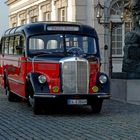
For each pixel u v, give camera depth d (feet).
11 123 45.27
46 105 54.90
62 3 109.40
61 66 50.14
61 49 53.93
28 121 46.55
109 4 102.42
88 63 50.83
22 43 55.88
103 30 101.65
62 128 42.24
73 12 102.83
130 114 51.42
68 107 58.03
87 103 50.83
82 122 45.83
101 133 39.52
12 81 62.69
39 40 54.19
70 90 50.24
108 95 51.37
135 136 38.09
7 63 67.05
